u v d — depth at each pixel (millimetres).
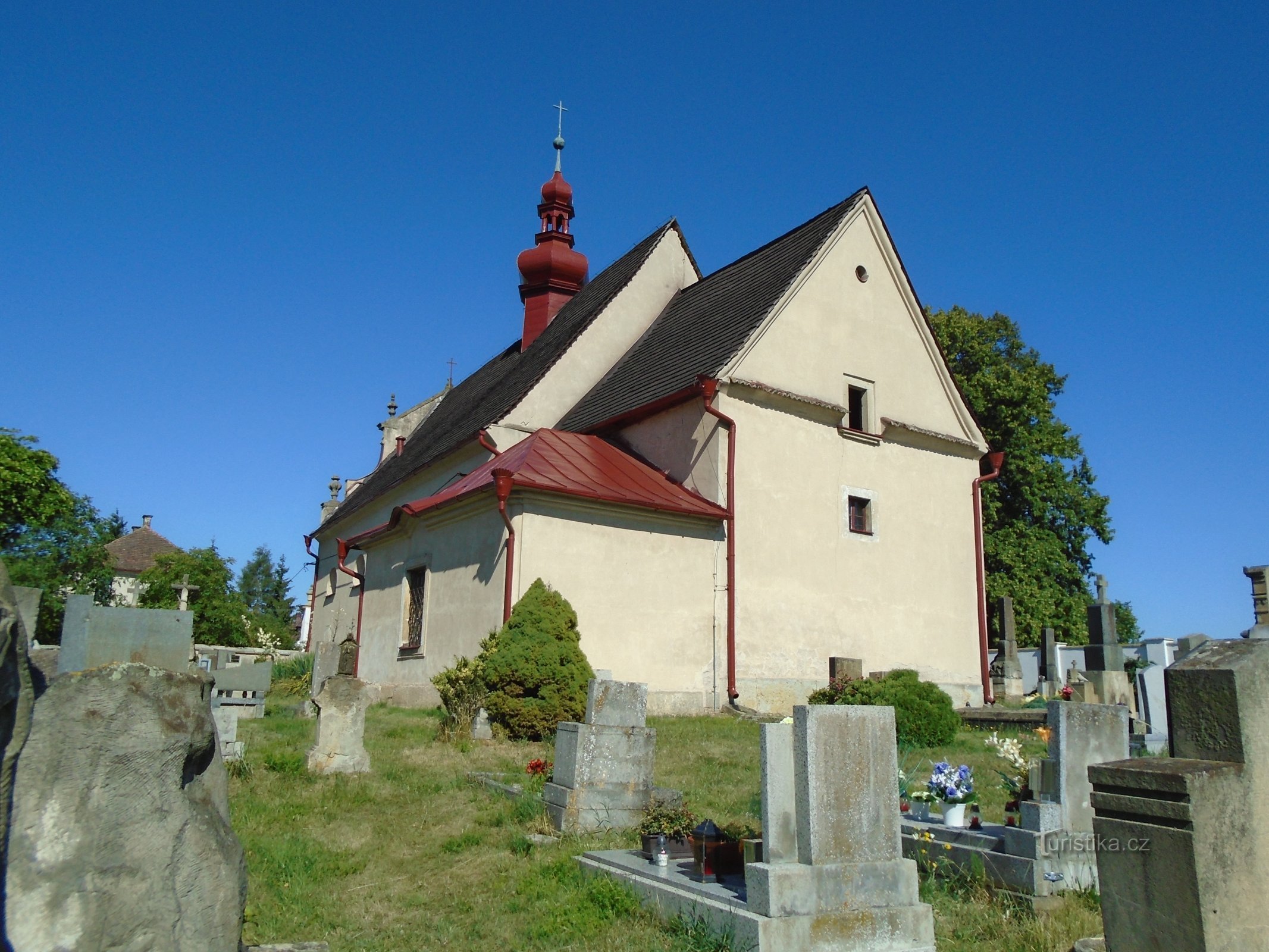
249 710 18594
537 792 10570
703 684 19672
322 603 35969
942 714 16438
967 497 25359
